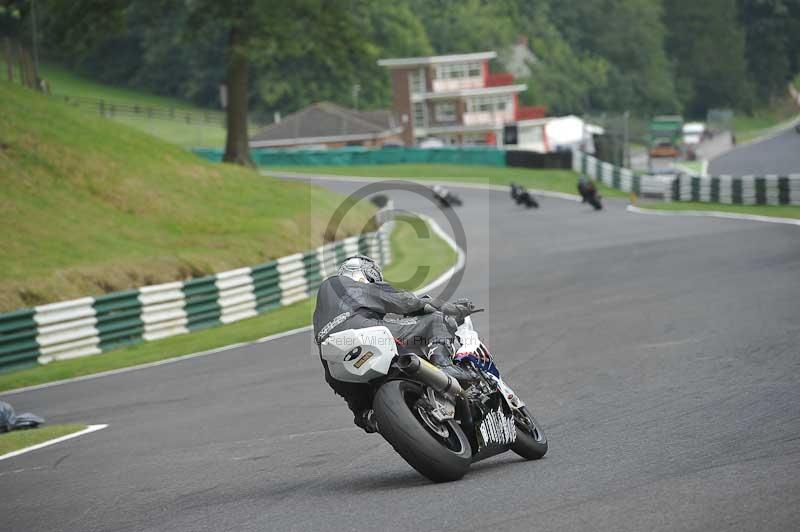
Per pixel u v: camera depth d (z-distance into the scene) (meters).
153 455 21.36
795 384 22.97
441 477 15.44
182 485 17.91
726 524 12.00
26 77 110.50
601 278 53.47
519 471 16.27
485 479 15.68
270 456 19.95
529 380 27.12
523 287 52.88
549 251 74.38
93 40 123.25
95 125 86.50
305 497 15.59
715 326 33.94
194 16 124.75
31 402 33.28
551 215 111.62
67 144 78.00
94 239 63.84
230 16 120.88
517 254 74.62
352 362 15.34
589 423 20.69
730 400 21.77
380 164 185.00
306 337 41.75
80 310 44.78
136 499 17.05
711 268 53.00
